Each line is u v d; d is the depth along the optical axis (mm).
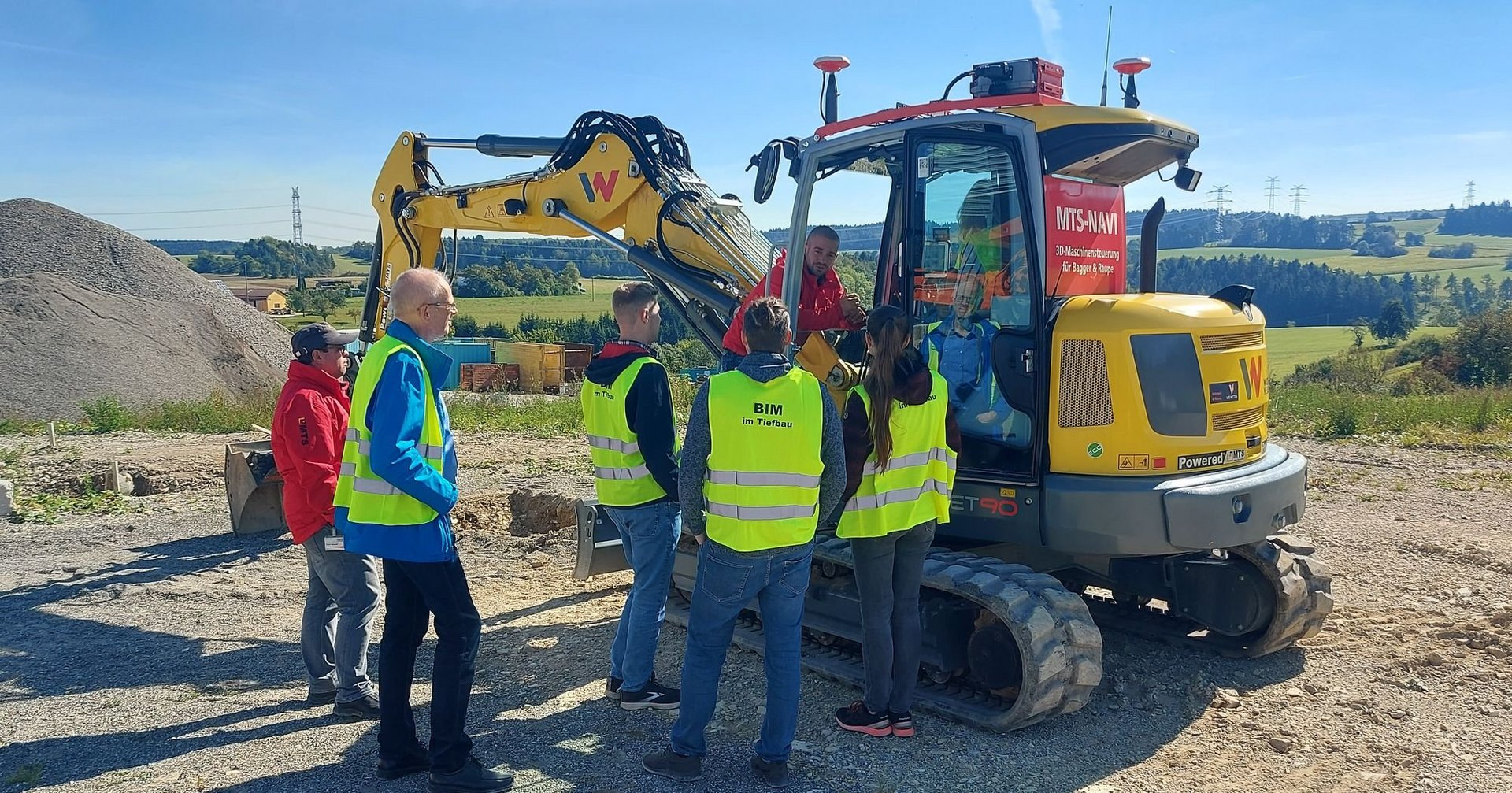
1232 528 4574
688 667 3910
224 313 25062
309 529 4488
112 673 5258
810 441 3723
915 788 3959
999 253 4883
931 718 4629
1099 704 4840
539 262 72375
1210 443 4723
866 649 4301
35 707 4773
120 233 25797
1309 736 4465
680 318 6730
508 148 7363
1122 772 4137
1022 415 4781
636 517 4453
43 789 3896
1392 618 5969
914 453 4129
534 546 8000
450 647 3820
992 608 4391
